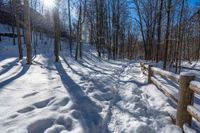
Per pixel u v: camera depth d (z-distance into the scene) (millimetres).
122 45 35031
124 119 3738
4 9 28125
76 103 4152
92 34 27500
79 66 12891
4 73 7910
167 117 3920
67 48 28281
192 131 2996
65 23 33531
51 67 10766
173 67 17219
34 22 26625
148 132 3244
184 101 3307
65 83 6285
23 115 3387
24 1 10195
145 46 26906
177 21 16219
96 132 3217
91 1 23391
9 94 4668
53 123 3234
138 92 5926
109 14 27922
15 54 17406
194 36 29719
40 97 4465
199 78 8578
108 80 7520
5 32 26000
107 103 4664
